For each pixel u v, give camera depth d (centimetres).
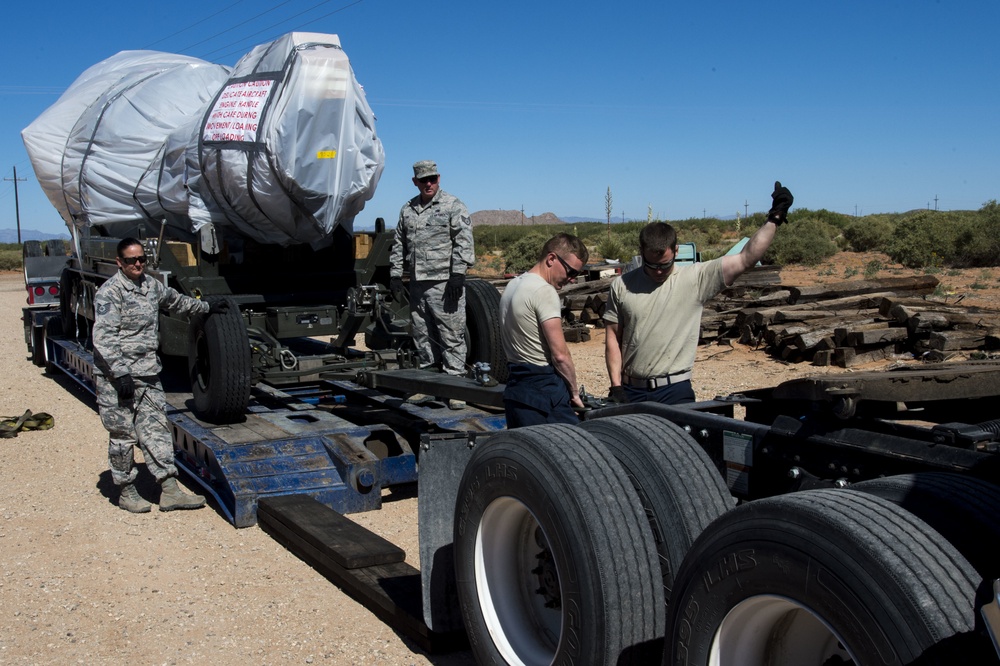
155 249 822
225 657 421
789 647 279
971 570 229
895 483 266
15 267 5031
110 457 642
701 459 345
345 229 906
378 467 645
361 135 800
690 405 386
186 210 888
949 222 2655
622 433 358
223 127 774
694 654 281
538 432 350
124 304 624
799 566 243
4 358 1477
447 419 738
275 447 660
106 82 1046
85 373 1059
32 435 913
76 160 985
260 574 528
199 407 762
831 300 1314
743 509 267
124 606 482
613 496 322
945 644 214
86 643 437
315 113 754
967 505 250
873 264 2553
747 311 1294
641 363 474
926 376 298
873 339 1118
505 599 375
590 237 4372
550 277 443
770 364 1175
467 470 380
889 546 230
